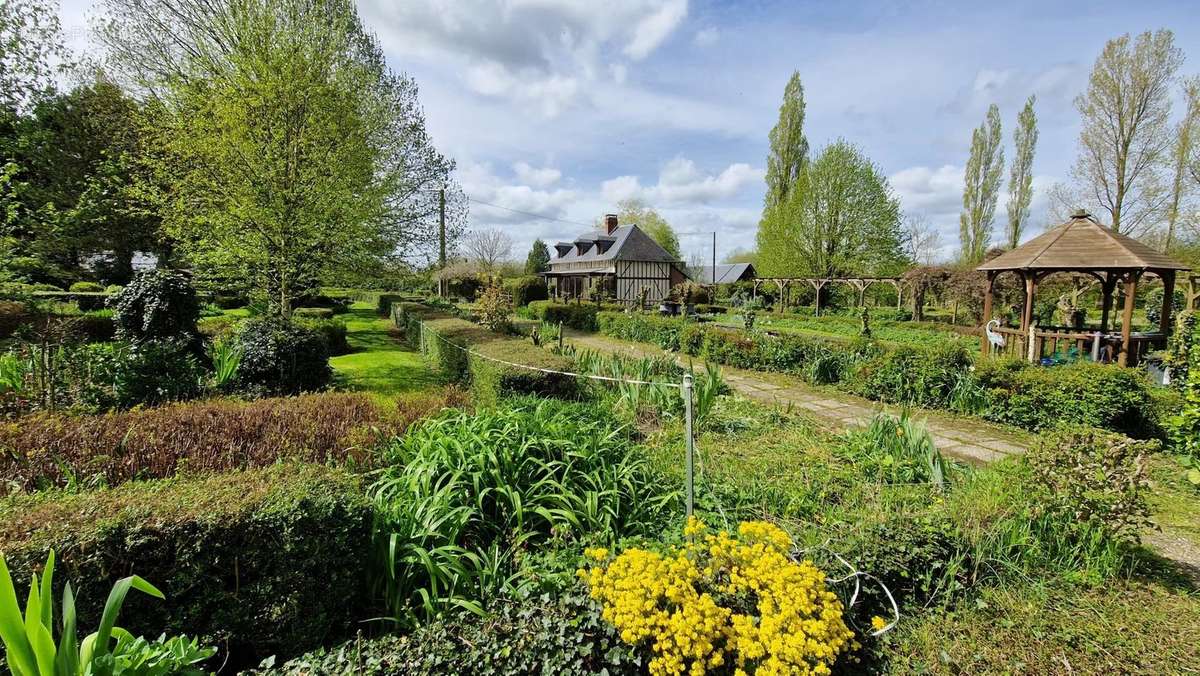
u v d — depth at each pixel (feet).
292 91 31.76
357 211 33.65
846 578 8.73
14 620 4.83
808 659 7.11
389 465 12.17
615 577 7.72
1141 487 10.51
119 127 46.96
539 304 74.08
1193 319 25.20
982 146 112.47
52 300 43.96
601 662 7.35
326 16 34.81
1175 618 9.45
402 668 6.76
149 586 5.98
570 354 29.68
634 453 14.28
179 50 34.83
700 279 175.01
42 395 17.74
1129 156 67.62
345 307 78.89
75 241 47.67
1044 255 33.71
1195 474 14.98
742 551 8.06
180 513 7.31
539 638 7.26
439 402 16.43
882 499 12.26
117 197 43.09
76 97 52.95
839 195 86.53
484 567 9.07
